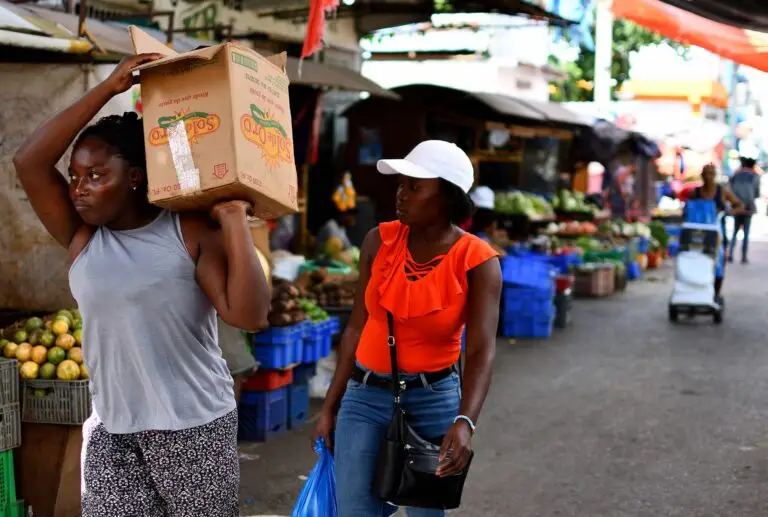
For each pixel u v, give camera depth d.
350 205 11.93
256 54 2.72
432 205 3.29
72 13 6.84
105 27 6.71
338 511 3.39
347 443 3.35
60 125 2.80
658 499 5.49
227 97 2.59
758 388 8.40
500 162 15.79
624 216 19.83
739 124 43.53
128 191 2.79
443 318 3.26
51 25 5.27
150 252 2.77
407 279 3.29
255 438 6.45
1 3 5.35
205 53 2.56
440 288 3.26
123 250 2.78
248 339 6.34
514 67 21.78
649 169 23.02
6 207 5.55
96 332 2.79
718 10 6.20
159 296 2.75
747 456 6.34
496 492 5.56
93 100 2.77
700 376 8.88
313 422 6.97
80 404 4.55
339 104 13.77
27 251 5.59
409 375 3.31
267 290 2.77
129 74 2.71
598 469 6.02
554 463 6.12
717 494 5.59
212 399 2.88
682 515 5.24
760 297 14.64
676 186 25.45
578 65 30.56
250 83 2.68
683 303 12.02
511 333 11.02
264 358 6.38
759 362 9.61
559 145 17.89
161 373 2.79
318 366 8.11
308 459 6.06
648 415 7.39
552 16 9.81
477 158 13.90
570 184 18.17
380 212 12.62
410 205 3.29
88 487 2.89
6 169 5.51
